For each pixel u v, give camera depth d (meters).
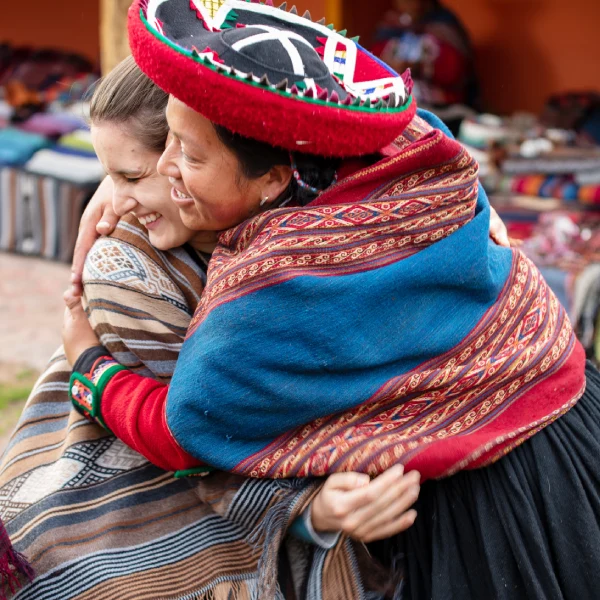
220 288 1.24
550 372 1.37
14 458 1.57
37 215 5.28
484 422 1.34
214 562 1.43
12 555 1.32
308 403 1.25
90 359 1.45
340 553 1.41
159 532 1.44
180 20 1.23
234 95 1.09
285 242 1.22
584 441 1.37
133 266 1.43
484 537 1.33
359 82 1.31
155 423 1.31
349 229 1.24
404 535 1.44
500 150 4.61
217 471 1.41
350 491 1.26
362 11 5.70
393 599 1.41
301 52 1.19
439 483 1.39
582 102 4.97
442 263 1.26
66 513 1.44
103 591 1.35
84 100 1.46
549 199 4.41
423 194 1.25
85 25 6.86
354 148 1.17
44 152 5.31
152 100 1.29
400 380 1.29
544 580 1.29
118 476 1.50
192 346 1.26
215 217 1.29
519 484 1.32
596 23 5.50
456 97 5.29
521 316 1.39
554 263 3.56
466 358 1.33
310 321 1.21
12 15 7.18
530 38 5.76
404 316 1.27
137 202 1.37
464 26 5.84
